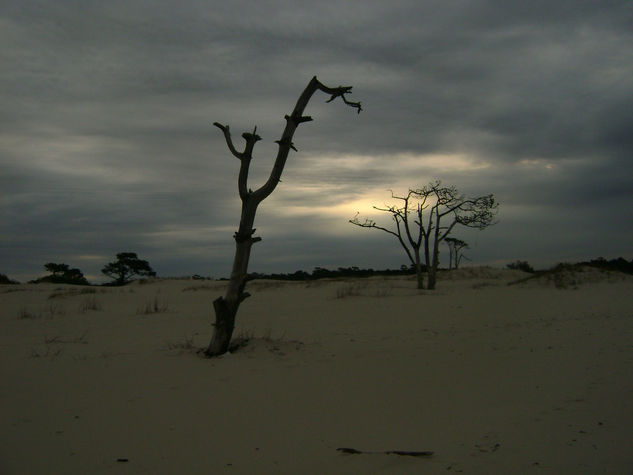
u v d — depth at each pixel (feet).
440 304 63.77
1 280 148.05
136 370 26.43
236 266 31.17
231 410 19.67
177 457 15.06
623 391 20.35
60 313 63.00
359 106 34.19
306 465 14.06
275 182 31.96
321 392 22.20
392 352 31.71
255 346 31.94
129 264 205.46
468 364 27.55
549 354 29.50
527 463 13.35
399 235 106.42
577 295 71.72
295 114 32.09
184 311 64.08
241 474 13.70
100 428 17.70
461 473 12.84
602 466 12.89
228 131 32.12
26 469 14.38
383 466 13.58
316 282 119.85
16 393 22.09
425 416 18.45
